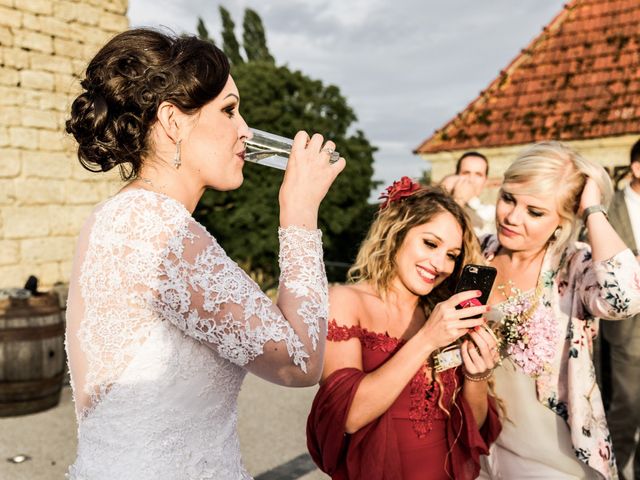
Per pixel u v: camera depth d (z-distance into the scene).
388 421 1.64
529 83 8.58
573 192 1.95
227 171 1.13
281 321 1.01
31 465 3.75
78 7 6.27
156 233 1.03
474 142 8.15
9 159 5.79
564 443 1.95
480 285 1.69
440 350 1.77
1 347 4.62
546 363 1.94
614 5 8.77
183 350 1.05
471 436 1.74
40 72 5.99
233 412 1.19
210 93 1.08
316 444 1.72
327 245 17.50
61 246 6.19
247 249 16.83
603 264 1.85
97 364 1.05
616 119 7.40
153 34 1.10
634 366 3.19
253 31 31.20
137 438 1.03
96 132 1.08
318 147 1.17
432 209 1.79
